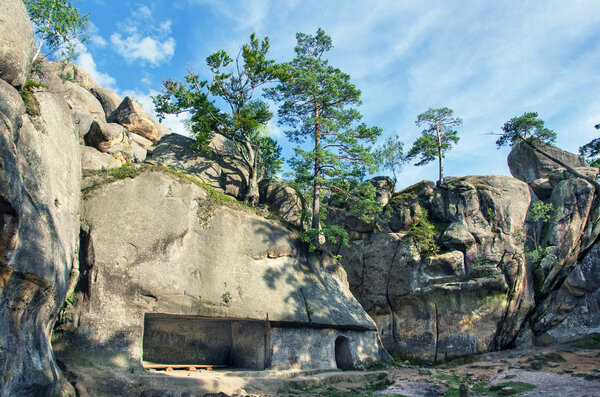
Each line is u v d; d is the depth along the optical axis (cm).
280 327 2322
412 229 3394
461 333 3034
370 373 2467
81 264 1841
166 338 2250
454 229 3281
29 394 1145
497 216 3281
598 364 2258
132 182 2095
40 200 1312
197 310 2033
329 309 2605
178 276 2023
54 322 1552
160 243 2019
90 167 2239
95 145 2409
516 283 3070
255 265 2388
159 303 1930
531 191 3528
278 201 3266
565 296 3058
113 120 3378
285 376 2205
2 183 990
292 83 3097
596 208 3209
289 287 2480
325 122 3069
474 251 3181
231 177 3114
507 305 3064
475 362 2833
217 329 2467
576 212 3231
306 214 3067
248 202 2997
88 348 1706
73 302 1775
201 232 2223
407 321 3228
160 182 2167
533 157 4075
